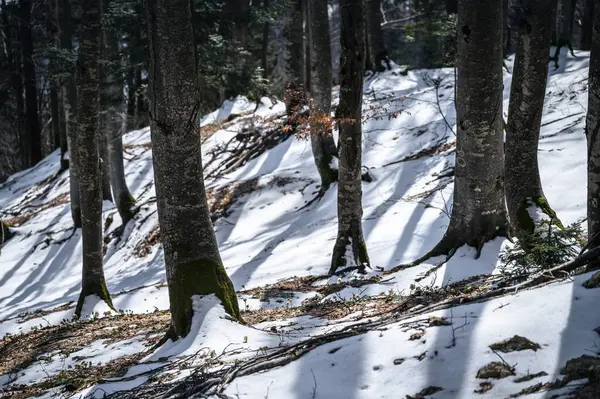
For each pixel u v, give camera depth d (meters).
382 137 20.31
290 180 18.67
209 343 6.82
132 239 18.83
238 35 26.25
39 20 28.16
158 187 7.67
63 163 29.36
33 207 27.00
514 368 4.32
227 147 23.44
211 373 5.46
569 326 4.55
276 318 8.44
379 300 8.47
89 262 12.41
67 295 16.83
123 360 7.46
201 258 7.64
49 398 6.21
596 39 5.55
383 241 13.23
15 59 36.62
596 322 4.51
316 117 12.06
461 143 9.84
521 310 4.98
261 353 6.16
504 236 9.84
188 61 7.29
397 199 15.49
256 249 15.31
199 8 16.95
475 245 9.86
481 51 9.17
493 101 9.42
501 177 9.80
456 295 7.07
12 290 18.61
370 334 5.37
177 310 7.52
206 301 7.43
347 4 10.60
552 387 4.02
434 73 25.61
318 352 5.33
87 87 11.54
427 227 13.28
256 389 4.89
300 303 10.22
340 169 11.69
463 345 4.74
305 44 23.25
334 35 45.81
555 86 19.81
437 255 10.30
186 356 6.57
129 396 5.42
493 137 9.60
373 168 17.48
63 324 11.66
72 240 20.61
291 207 17.52
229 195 18.77
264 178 19.02
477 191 9.76
